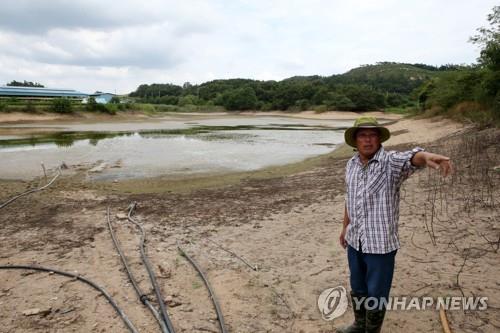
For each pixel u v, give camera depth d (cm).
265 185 1290
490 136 1546
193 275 558
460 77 2927
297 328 415
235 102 10712
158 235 750
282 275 548
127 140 2927
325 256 609
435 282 481
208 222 836
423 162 298
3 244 719
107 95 10600
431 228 666
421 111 4553
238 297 486
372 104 9206
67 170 1631
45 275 569
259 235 733
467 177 1005
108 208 971
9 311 465
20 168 1661
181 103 11781
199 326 425
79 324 434
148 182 1399
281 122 6328
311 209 908
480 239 593
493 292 445
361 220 327
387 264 324
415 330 392
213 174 1556
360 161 340
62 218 893
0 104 4906
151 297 493
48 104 5597
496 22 1997
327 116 8675
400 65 18975
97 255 646
